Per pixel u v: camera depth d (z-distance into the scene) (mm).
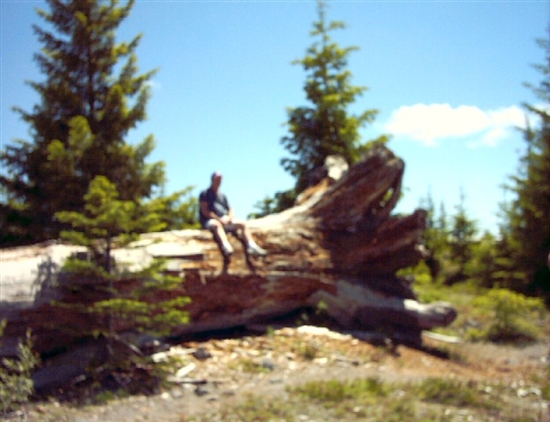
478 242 35781
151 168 20031
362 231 14234
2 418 7348
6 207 18328
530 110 25484
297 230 13406
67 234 8977
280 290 12539
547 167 24938
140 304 8789
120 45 20516
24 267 9398
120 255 10203
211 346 10633
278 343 11117
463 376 10945
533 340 15656
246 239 12328
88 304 9578
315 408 7465
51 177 18422
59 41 20125
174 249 11133
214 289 11461
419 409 7633
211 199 12391
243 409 7418
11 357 8891
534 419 7398
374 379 8781
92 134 18906
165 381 8766
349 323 13312
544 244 24625
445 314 13789
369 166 14273
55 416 7445
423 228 14523
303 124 27484
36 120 19266
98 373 8883
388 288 14391
